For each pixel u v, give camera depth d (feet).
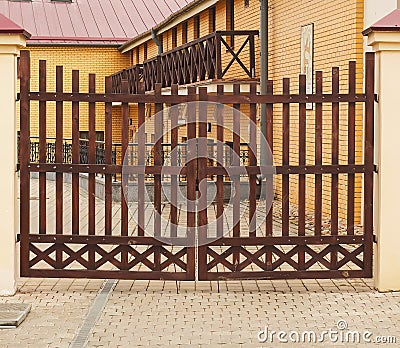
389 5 38.22
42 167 26.81
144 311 24.21
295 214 46.03
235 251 26.84
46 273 26.81
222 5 68.85
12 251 26.16
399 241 26.48
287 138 26.86
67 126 97.81
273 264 26.89
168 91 68.95
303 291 26.78
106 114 26.94
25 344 20.89
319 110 26.81
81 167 26.81
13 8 115.65
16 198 26.68
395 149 26.32
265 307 24.67
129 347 20.65
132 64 108.88
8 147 26.16
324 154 45.57
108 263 31.60
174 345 20.80
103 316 23.63
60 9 116.37
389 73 26.22
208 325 22.67
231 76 65.51
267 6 54.13
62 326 22.59
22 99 26.63
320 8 46.26
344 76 42.78
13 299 25.66
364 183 26.84
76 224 26.99
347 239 26.84
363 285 27.55
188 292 26.71
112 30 113.39
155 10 117.60
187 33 82.17
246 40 57.26
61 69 26.86
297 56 50.55
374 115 26.76
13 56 26.09
